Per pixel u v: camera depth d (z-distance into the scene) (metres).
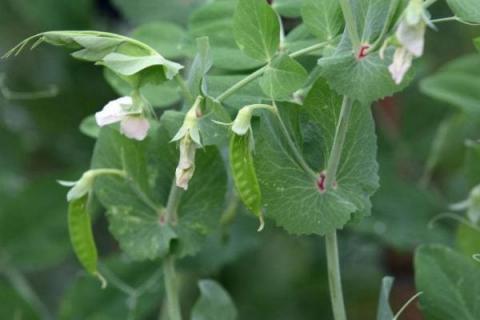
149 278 1.17
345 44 0.88
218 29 1.00
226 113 0.89
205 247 1.22
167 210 0.98
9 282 1.22
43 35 0.88
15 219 1.22
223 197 0.98
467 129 1.26
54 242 1.23
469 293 0.98
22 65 1.39
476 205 1.06
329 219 0.92
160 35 1.05
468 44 1.44
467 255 1.06
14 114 1.40
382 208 1.24
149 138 0.98
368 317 1.39
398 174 1.31
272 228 1.30
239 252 1.24
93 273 0.97
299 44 0.97
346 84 0.87
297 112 0.92
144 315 1.24
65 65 1.38
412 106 1.35
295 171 0.92
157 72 0.88
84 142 1.39
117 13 1.45
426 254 0.99
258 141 0.91
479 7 0.86
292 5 0.99
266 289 1.34
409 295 1.36
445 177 1.35
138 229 0.99
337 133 0.90
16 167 1.34
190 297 1.28
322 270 1.36
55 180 1.22
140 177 0.98
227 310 1.01
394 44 0.84
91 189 0.95
